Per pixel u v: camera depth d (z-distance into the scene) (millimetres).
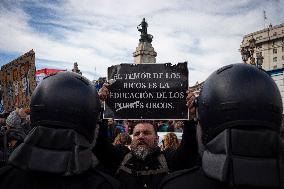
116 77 3338
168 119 3221
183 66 3234
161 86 3260
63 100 1403
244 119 1225
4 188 1354
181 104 3217
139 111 3273
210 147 1255
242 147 1173
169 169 2838
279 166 1146
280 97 1319
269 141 1172
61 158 1301
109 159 2764
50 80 1465
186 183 1290
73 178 1331
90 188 1322
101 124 2619
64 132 1351
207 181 1269
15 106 8227
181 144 2707
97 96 1571
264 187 1121
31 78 7590
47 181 1321
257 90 1252
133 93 3301
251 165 1140
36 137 1347
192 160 2641
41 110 1405
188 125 2670
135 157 2902
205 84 1408
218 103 1277
